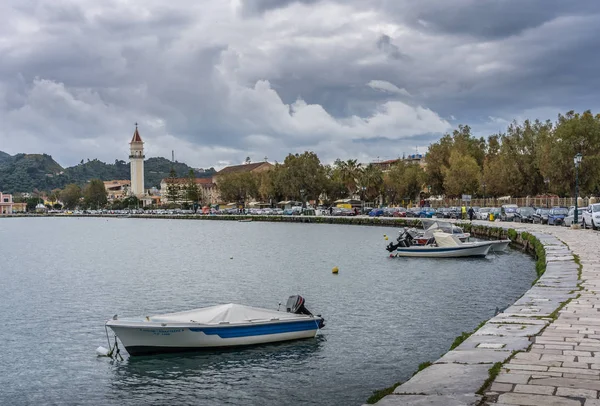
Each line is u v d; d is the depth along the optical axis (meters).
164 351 24.27
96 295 41.03
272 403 18.94
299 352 24.25
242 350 24.61
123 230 139.75
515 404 11.01
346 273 48.53
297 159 166.25
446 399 11.48
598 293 24.23
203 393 20.14
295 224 136.50
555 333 17.14
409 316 30.53
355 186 174.50
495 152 135.88
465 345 15.98
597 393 11.53
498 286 39.41
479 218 99.38
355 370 21.91
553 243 47.12
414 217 115.44
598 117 95.88
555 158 93.06
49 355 25.36
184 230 129.88
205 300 37.94
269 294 39.44
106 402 19.83
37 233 134.25
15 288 45.31
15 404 19.89
